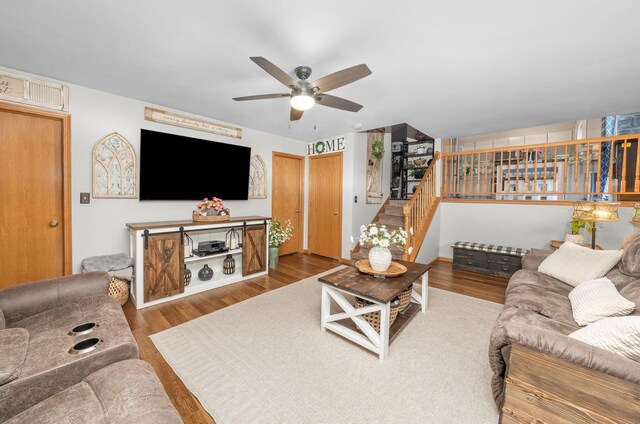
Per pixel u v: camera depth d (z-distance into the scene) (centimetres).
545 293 202
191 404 150
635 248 186
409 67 231
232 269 368
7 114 247
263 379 171
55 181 274
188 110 351
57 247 277
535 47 199
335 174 501
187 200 364
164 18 172
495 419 141
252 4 158
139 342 211
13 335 118
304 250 554
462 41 192
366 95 296
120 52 213
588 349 100
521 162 554
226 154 398
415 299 280
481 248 409
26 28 183
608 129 417
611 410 91
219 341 214
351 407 149
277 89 283
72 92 272
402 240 259
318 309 277
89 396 97
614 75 245
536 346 108
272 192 486
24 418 87
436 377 174
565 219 387
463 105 329
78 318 150
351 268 261
